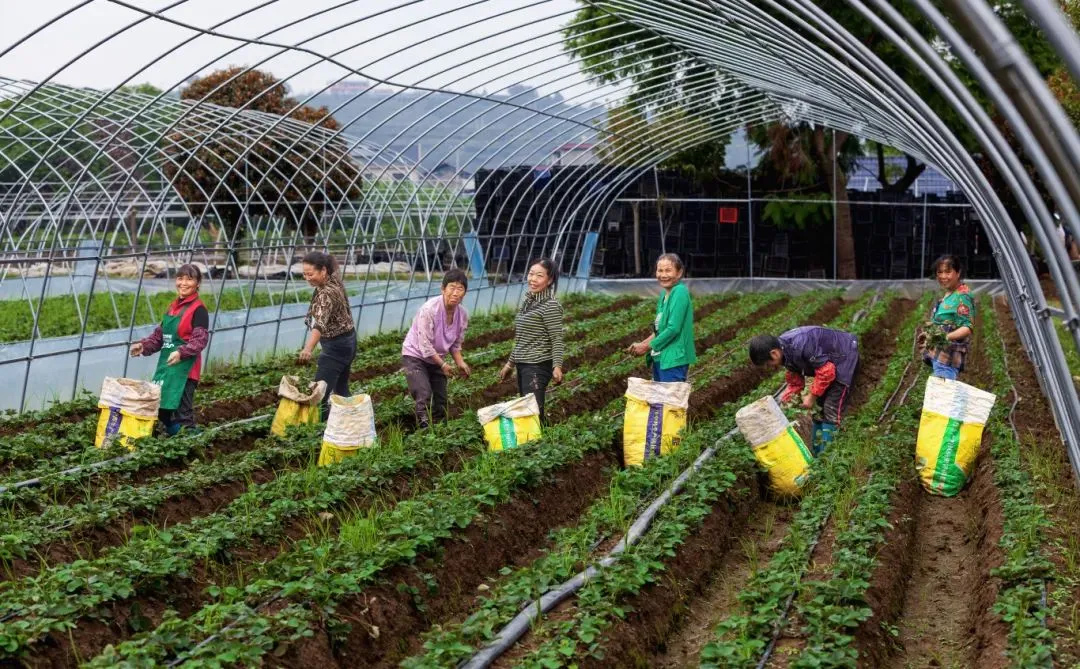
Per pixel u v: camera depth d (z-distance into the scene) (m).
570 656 6.20
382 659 7.00
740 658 6.28
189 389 12.12
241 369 17.34
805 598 7.30
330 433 11.12
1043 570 7.40
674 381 12.01
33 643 6.20
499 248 34.06
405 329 23.70
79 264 28.77
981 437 11.27
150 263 37.44
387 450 11.05
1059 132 2.96
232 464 10.64
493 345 21.36
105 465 10.21
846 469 10.27
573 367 19.11
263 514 8.72
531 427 11.60
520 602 7.24
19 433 12.69
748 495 10.52
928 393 11.17
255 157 27.50
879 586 7.80
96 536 8.48
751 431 10.94
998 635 6.83
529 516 9.66
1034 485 9.41
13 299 27.42
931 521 10.27
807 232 36.75
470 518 8.49
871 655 6.86
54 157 27.66
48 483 9.62
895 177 52.16
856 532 8.41
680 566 8.29
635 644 6.88
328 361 12.38
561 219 32.31
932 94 34.31
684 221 36.44
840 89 13.80
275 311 23.02
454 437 11.76
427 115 18.80
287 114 17.00
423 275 33.66
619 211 36.12
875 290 36.34
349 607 7.09
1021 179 6.38
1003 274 18.61
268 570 7.67
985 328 24.44
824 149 36.47
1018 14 30.36
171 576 7.49
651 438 11.52
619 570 7.49
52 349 17.66
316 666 6.41
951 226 36.78
